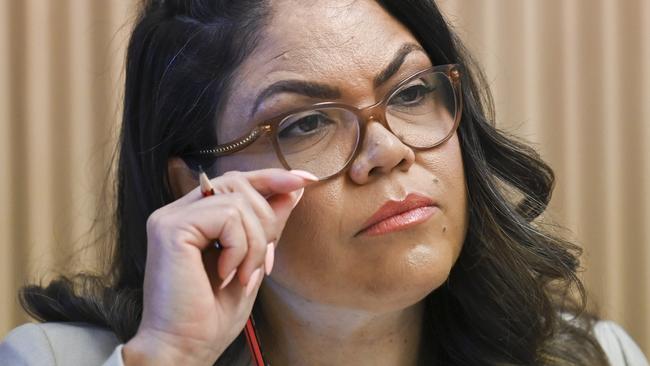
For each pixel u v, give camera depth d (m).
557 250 2.49
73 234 3.45
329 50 1.96
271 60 1.98
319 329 2.14
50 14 3.46
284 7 2.01
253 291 1.85
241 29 2.02
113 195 2.69
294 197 1.87
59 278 2.70
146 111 2.27
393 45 2.02
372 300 1.94
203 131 2.11
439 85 2.07
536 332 2.41
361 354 2.19
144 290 1.85
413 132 2.00
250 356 2.29
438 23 2.28
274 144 1.96
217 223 1.77
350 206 1.90
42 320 2.54
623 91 3.84
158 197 2.26
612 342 2.78
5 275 3.44
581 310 2.63
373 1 2.12
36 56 3.45
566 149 3.79
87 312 2.44
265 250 1.80
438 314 2.42
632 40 3.83
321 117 1.93
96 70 3.48
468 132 2.32
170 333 1.78
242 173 1.87
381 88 1.98
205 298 1.79
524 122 3.75
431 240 1.96
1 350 2.27
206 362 1.82
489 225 2.33
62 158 3.47
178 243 1.78
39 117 3.46
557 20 3.79
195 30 2.12
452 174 2.04
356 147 1.91
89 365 2.24
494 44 3.73
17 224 3.45
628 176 3.85
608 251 3.83
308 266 1.94
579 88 3.81
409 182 1.94
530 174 2.51
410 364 2.30
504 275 2.36
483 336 2.42
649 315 3.84
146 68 2.26
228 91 2.04
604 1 3.81
